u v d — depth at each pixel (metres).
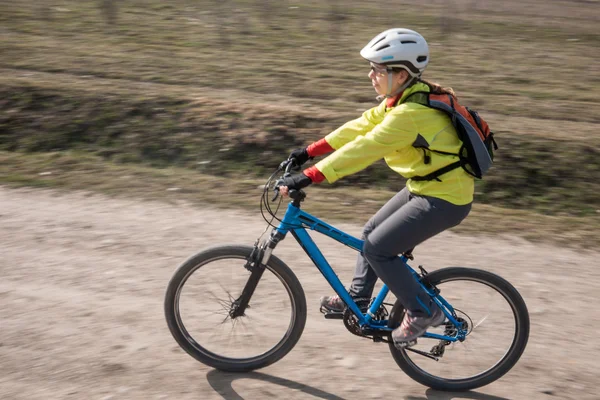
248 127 7.70
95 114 8.01
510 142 7.40
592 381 3.78
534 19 13.71
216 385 3.63
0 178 6.71
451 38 11.99
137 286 4.63
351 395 3.59
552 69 10.57
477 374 3.71
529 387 3.73
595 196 6.86
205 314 3.75
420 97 3.18
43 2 13.46
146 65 9.74
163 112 7.98
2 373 3.62
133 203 6.19
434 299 3.62
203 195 6.43
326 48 11.11
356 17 13.14
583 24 13.46
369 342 4.06
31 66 9.39
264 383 3.66
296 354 3.92
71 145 7.74
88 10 12.99
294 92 8.89
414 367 3.71
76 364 3.73
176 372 3.72
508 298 3.63
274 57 10.51
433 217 3.28
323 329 4.18
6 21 11.89
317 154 3.65
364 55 3.26
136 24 12.15
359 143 3.22
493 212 6.38
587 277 5.10
